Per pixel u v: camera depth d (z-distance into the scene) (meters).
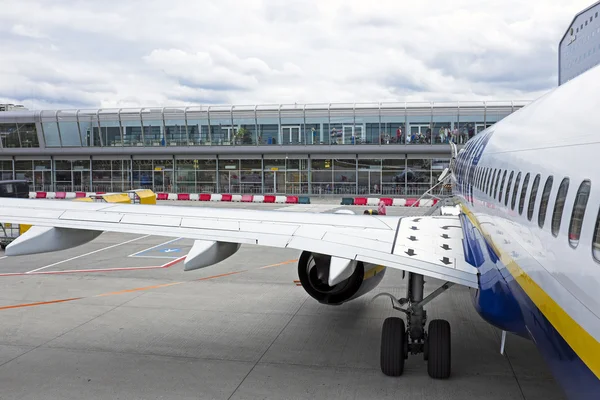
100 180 48.94
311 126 44.62
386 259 7.16
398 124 43.66
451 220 9.68
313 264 9.39
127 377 7.89
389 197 43.91
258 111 44.88
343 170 46.12
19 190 26.20
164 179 48.28
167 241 22.31
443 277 6.77
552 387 7.49
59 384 7.63
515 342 9.35
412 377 7.85
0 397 7.20
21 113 47.19
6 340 9.51
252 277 14.95
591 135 3.94
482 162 8.55
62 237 8.14
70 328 10.20
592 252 3.67
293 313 11.22
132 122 46.47
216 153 46.56
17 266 16.64
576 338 3.94
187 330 10.09
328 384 7.63
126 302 12.13
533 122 5.70
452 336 9.70
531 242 5.07
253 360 8.57
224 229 8.10
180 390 7.45
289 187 46.88
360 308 11.62
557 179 4.52
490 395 7.25
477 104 42.53
